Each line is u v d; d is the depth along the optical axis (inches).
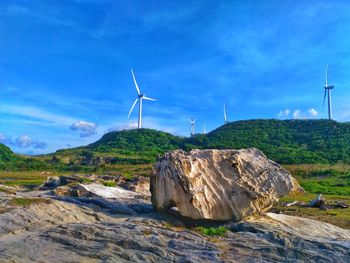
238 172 1126.4
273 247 783.7
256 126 6289.4
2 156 5561.0
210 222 1049.5
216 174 1116.5
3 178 3093.0
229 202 1062.4
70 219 983.6
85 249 721.6
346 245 827.4
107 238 773.3
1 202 1062.4
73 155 5876.0
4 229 843.4
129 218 1058.7
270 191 1115.9
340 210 1547.7
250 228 976.3
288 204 1697.8
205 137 6176.2
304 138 5477.4
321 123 5989.2
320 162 3801.7
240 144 5329.7
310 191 2337.6
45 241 751.7
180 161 1088.2
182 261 697.6
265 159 1205.1
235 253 759.7
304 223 1084.5
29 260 656.4
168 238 816.3
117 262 671.8
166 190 1075.9
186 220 1058.7
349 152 4306.1
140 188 2105.1
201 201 1040.8
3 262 636.7
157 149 6151.6
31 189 1985.7
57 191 1558.8
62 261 660.7
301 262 732.7
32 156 6151.6
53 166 5022.1
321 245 820.0
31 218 922.7
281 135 5767.7
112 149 5940.0
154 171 1144.8
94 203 1203.9
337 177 2915.8
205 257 721.0
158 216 1084.5
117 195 1617.9
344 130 5472.4
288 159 3956.7
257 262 713.6
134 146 6343.5
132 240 760.3
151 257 702.5
